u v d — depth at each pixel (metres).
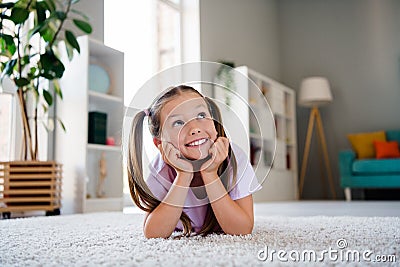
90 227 1.52
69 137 2.88
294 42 6.31
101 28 3.37
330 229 1.26
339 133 5.79
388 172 4.52
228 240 1.01
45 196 2.58
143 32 4.27
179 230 1.25
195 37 4.57
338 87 5.90
